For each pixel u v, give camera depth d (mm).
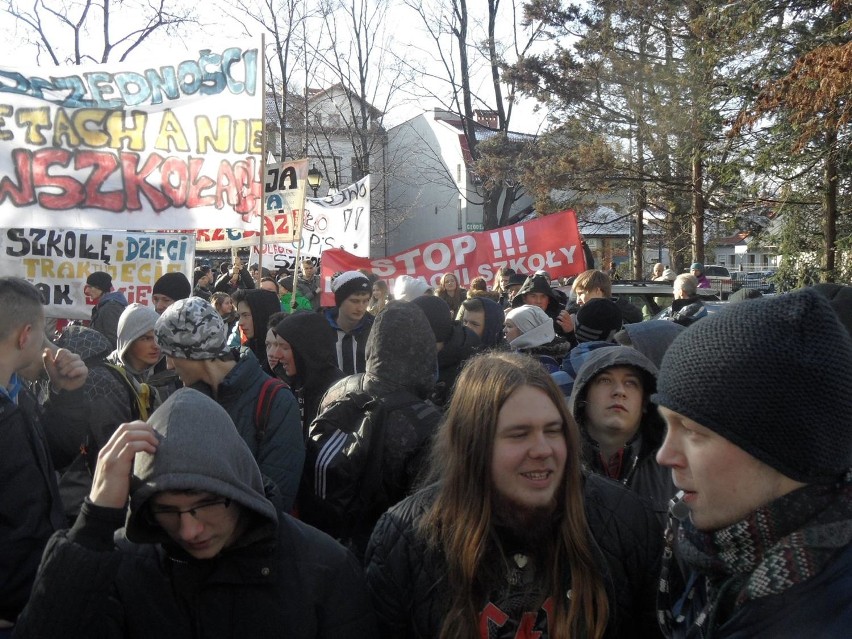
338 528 3121
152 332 3926
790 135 15336
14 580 2516
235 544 1983
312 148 38438
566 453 2018
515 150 29312
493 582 1965
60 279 7316
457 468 2012
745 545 1363
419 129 47094
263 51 6727
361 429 3098
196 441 1912
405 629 2100
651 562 2115
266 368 5508
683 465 1468
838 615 1247
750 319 1381
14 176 6336
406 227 48719
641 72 22422
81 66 6543
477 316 5855
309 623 2006
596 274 5996
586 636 1942
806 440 1313
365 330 5754
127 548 2080
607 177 23719
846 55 10688
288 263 14148
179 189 6703
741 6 16812
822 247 16922
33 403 3117
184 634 1995
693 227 22906
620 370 2793
